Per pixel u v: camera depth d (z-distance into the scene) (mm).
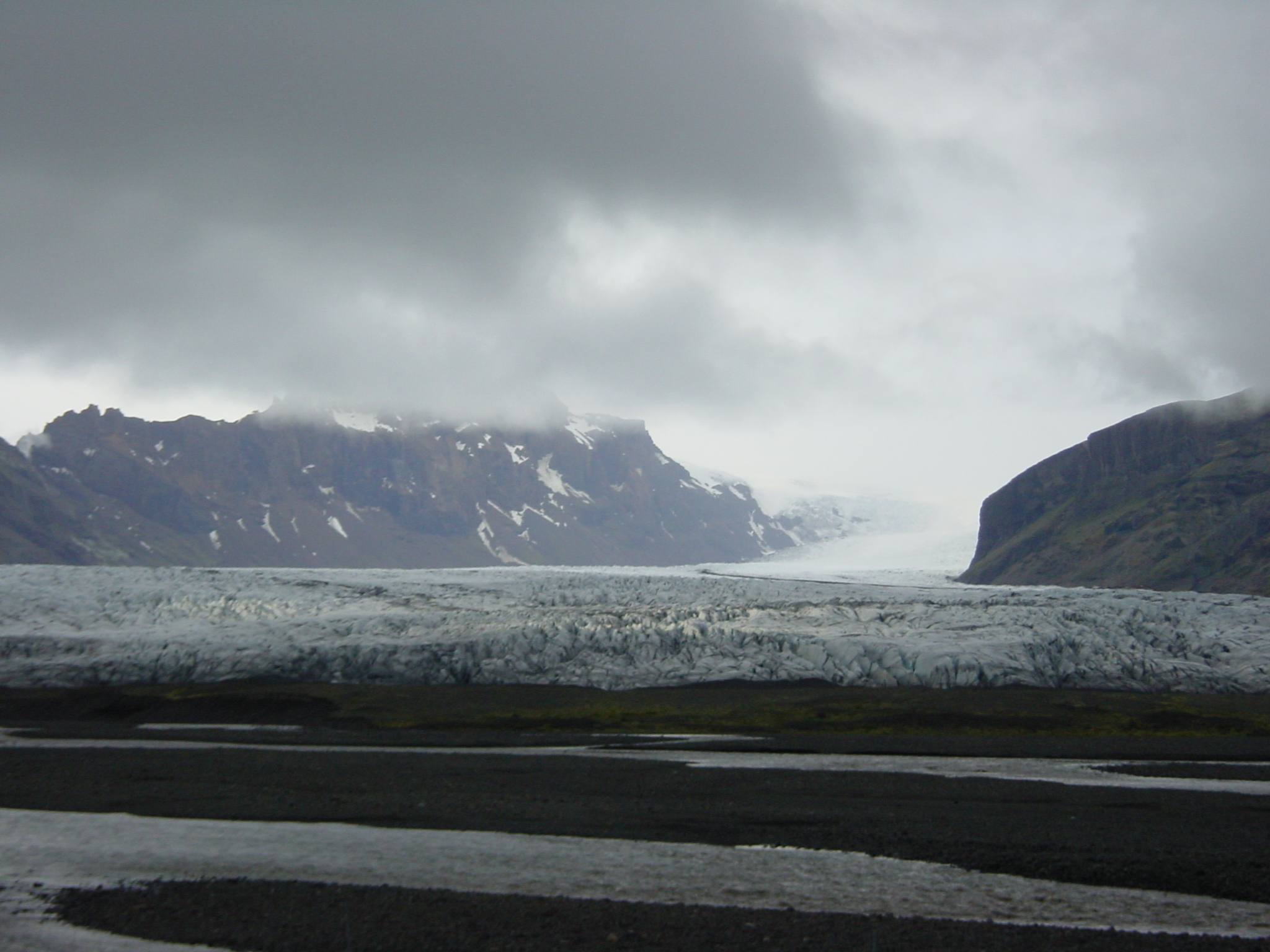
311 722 90750
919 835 39000
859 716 91125
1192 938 27141
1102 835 39250
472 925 27922
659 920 28391
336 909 29516
